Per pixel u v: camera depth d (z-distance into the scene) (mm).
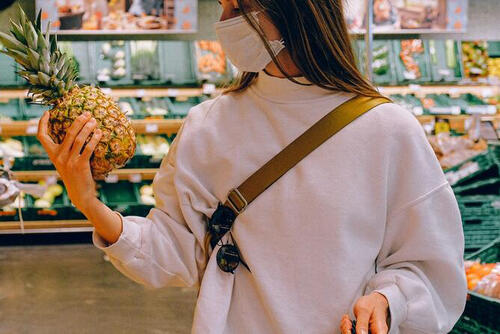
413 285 1215
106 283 5051
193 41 7215
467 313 2932
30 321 4125
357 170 1263
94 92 1331
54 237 6699
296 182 1282
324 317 1242
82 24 6934
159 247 1378
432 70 7266
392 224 1295
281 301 1260
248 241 1303
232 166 1341
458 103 7125
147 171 6793
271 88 1334
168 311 4402
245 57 1295
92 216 1280
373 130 1272
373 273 1325
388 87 7227
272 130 1335
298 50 1281
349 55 1334
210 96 7078
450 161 4520
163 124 6832
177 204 1431
